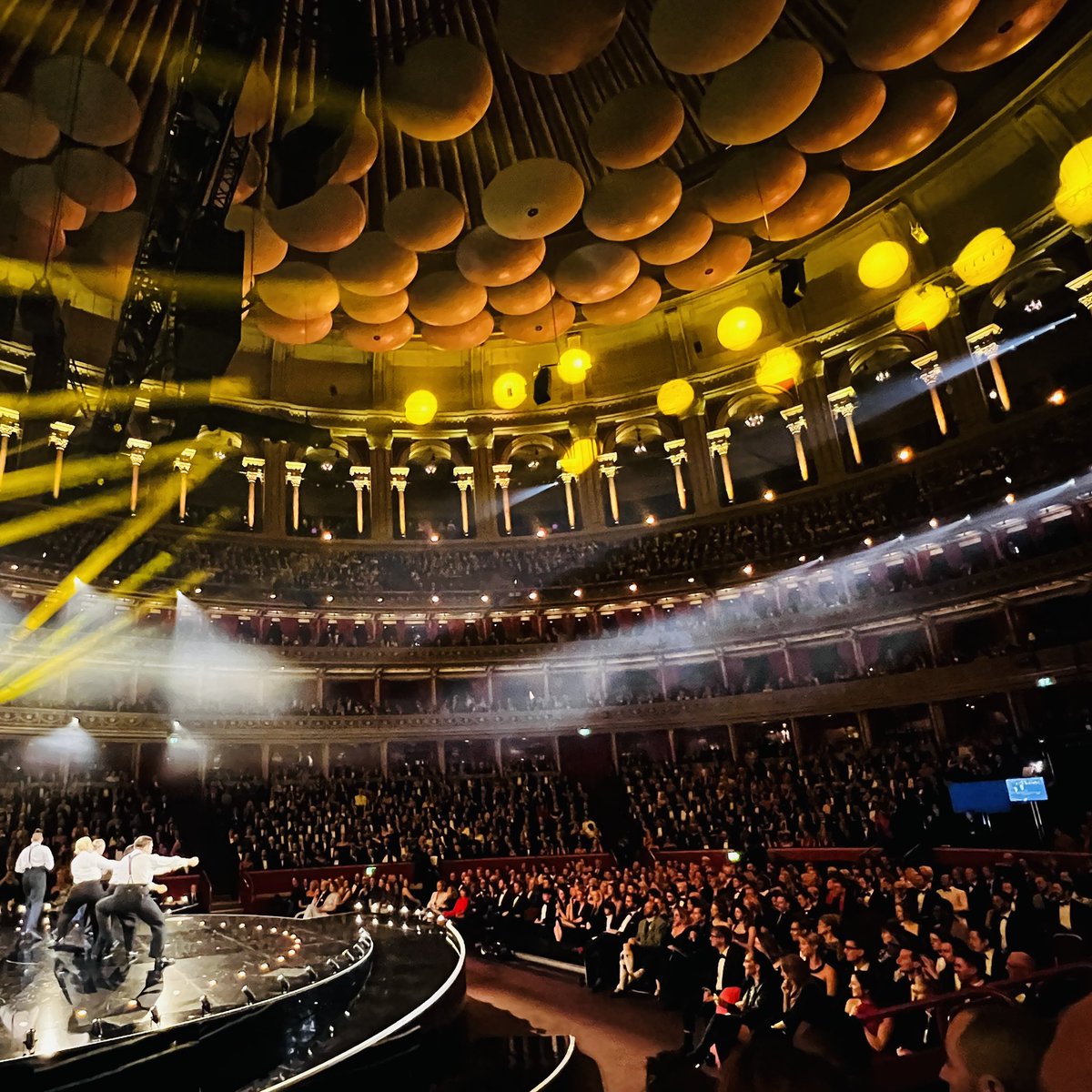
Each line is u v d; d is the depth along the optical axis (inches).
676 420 1535.4
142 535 1325.0
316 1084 321.1
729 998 408.8
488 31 851.4
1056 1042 71.9
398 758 1392.7
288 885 1032.2
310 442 691.4
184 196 666.8
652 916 596.4
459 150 986.1
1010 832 869.2
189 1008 356.8
